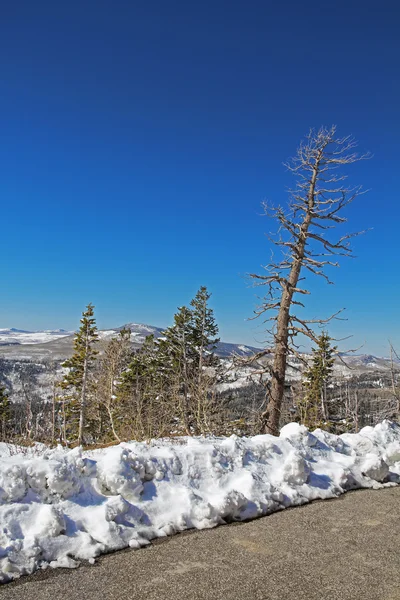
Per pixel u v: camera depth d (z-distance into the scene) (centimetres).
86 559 439
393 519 582
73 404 2730
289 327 1305
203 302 2958
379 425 959
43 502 492
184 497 566
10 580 395
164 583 396
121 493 538
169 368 2730
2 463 518
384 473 777
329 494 682
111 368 2241
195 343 2872
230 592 382
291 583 400
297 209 1347
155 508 540
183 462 629
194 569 425
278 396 1307
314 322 1290
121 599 368
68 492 512
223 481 629
